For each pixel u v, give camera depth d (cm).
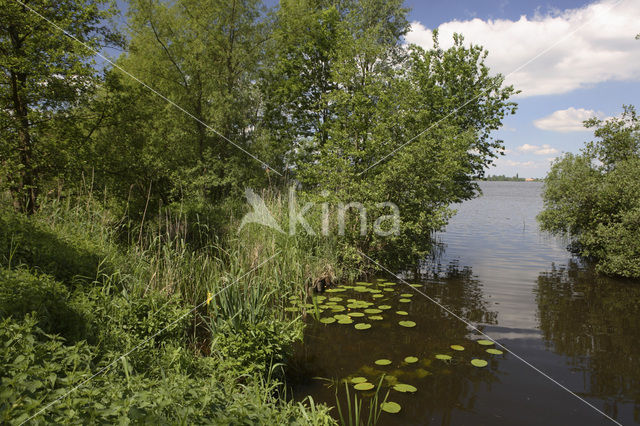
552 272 883
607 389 377
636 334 519
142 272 552
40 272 420
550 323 559
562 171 1077
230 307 457
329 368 416
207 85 1433
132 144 1077
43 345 246
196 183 1298
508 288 745
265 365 375
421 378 396
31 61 742
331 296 687
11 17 700
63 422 172
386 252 898
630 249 809
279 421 258
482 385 383
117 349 334
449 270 902
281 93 1595
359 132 922
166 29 1403
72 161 809
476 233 1526
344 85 941
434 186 864
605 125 1073
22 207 711
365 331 521
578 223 1038
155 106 1342
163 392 217
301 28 1578
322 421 294
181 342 420
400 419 325
